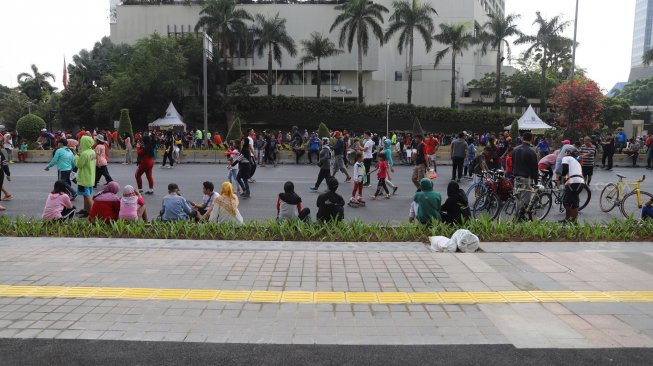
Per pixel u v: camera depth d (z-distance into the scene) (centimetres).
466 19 6825
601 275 620
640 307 512
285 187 896
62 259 666
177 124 4294
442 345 422
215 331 445
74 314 479
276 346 417
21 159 2523
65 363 386
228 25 5191
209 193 989
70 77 5875
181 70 4894
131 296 528
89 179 1070
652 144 2422
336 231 824
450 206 888
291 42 5341
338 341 427
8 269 619
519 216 1029
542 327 461
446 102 6284
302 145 2831
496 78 6112
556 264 667
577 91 3162
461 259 689
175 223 855
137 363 387
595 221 943
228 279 589
